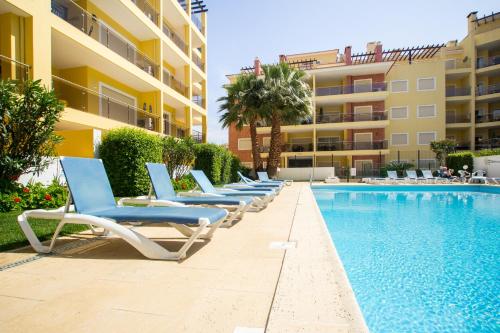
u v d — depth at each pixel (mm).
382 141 30312
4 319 1830
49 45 10219
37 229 4395
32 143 6852
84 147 10555
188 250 3480
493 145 31656
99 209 3693
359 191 17625
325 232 4414
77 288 2338
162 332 1672
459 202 11750
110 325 1753
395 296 2984
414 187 17688
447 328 2385
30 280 2518
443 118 31812
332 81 33625
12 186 6422
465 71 32906
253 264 2932
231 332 1664
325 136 33438
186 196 6062
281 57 35625
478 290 3123
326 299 2074
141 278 2561
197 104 25547
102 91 15352
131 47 16328
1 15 9461
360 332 1634
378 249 4734
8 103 6273
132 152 10062
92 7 14484
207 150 16703
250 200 5719
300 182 23609
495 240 5336
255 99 20766
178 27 23156
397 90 32781
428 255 4395
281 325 1713
